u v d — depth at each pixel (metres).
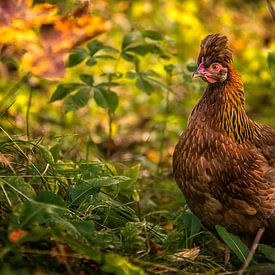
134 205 6.66
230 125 5.59
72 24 4.88
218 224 5.79
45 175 5.54
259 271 5.32
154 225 5.80
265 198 5.59
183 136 5.77
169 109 9.62
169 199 7.18
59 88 6.76
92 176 5.74
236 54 10.75
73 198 5.37
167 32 11.09
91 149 7.79
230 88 5.64
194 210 5.88
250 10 13.01
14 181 4.82
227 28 11.83
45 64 4.87
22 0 4.75
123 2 11.52
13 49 5.52
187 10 11.27
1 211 4.62
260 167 5.60
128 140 9.55
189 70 7.55
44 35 4.84
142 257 4.84
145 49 7.00
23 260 4.40
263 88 10.20
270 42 11.80
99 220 5.54
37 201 4.50
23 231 4.23
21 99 8.16
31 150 5.69
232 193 5.59
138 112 10.26
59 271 4.46
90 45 6.91
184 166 5.71
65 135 6.59
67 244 4.51
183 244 5.96
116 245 4.86
